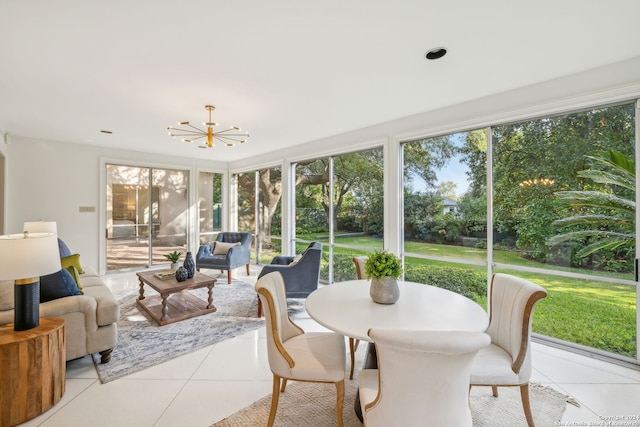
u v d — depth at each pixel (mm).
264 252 6023
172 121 3723
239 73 2453
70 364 2338
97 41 1980
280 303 1965
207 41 1995
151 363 2373
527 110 2709
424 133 3424
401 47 2080
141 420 1734
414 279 3637
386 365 1162
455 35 1944
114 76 2486
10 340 1676
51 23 1781
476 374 1568
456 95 2930
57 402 1877
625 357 2348
